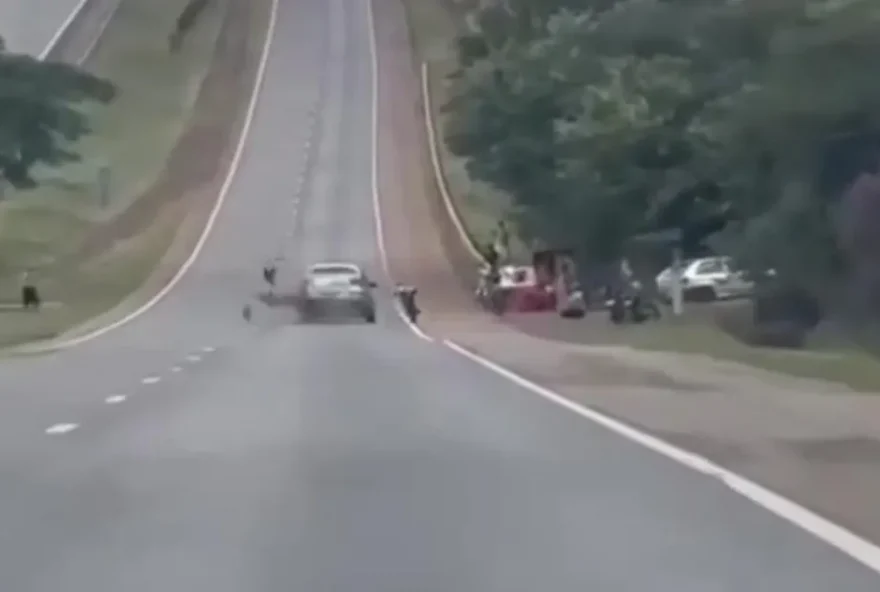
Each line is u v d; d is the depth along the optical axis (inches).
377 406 2295.8
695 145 4872.0
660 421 2055.9
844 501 1328.7
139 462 1604.3
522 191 6796.3
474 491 1378.0
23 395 2546.8
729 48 4343.0
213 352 3912.4
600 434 1891.0
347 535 1138.0
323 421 2057.1
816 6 3636.8
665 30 5177.2
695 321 4827.8
